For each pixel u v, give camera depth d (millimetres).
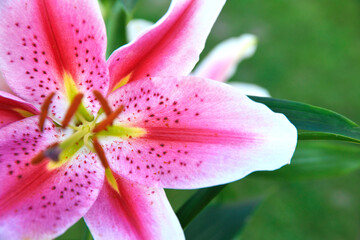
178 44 323
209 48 1435
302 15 1607
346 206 1139
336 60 1485
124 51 314
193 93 318
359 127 326
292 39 1519
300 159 432
